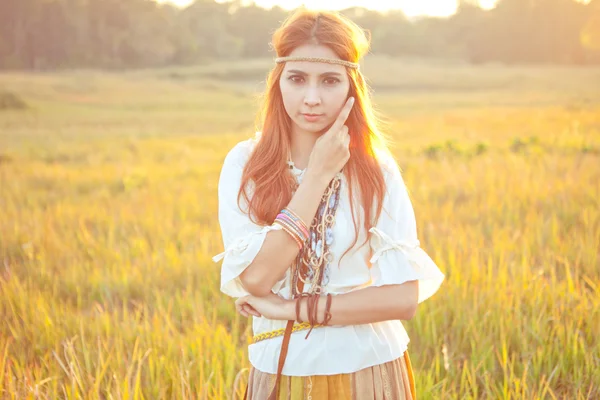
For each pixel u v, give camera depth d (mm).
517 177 9750
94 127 29703
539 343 4066
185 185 11531
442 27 143875
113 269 6008
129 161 15859
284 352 2158
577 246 6117
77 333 4520
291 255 2100
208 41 133625
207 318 4797
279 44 2188
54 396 3383
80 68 100750
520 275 5172
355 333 2180
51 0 100062
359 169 2199
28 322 4637
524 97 46938
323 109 2156
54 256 6688
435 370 3855
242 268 2129
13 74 84375
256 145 2305
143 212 8789
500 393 3549
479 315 4555
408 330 4492
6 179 12297
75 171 13719
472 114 29859
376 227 2180
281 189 2217
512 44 133250
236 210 2268
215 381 3586
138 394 3426
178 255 6570
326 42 2139
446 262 5828
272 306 2158
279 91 2256
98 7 105625
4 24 97312
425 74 85250
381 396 2188
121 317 5078
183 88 67812
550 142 14992
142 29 110812
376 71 89188
